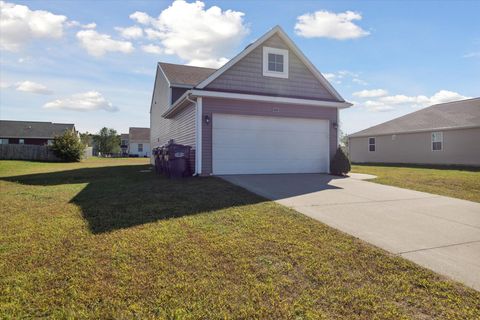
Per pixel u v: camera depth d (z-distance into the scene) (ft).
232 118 36.32
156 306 8.24
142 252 11.84
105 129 170.50
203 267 10.61
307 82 40.42
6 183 33.96
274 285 9.43
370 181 32.58
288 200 21.75
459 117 63.21
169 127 52.80
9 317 7.69
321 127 41.04
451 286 9.53
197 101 34.78
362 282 9.75
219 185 27.71
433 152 65.31
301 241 13.28
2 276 9.88
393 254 12.10
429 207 20.59
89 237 13.62
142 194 23.88
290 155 39.27
